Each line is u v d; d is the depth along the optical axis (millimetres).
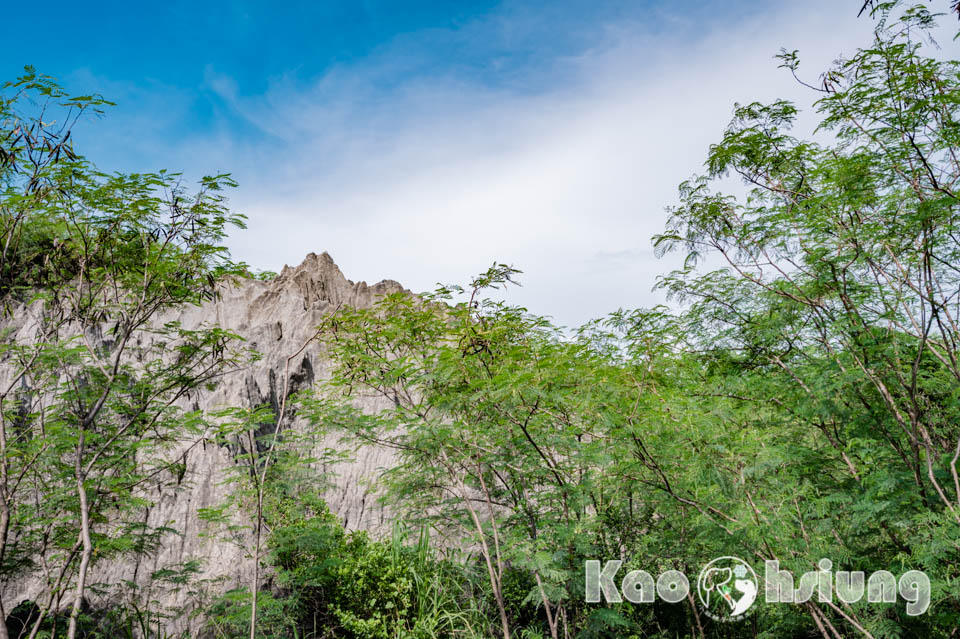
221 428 7473
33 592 7930
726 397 6508
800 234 6043
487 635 6727
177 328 7926
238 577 7918
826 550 5484
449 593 7512
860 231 5426
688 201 6957
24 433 6871
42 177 6141
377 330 7359
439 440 6207
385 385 7297
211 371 7969
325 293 12312
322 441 9836
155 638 7438
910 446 5723
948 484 5418
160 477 9008
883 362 5633
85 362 7332
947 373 5848
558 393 5688
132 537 7098
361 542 8453
